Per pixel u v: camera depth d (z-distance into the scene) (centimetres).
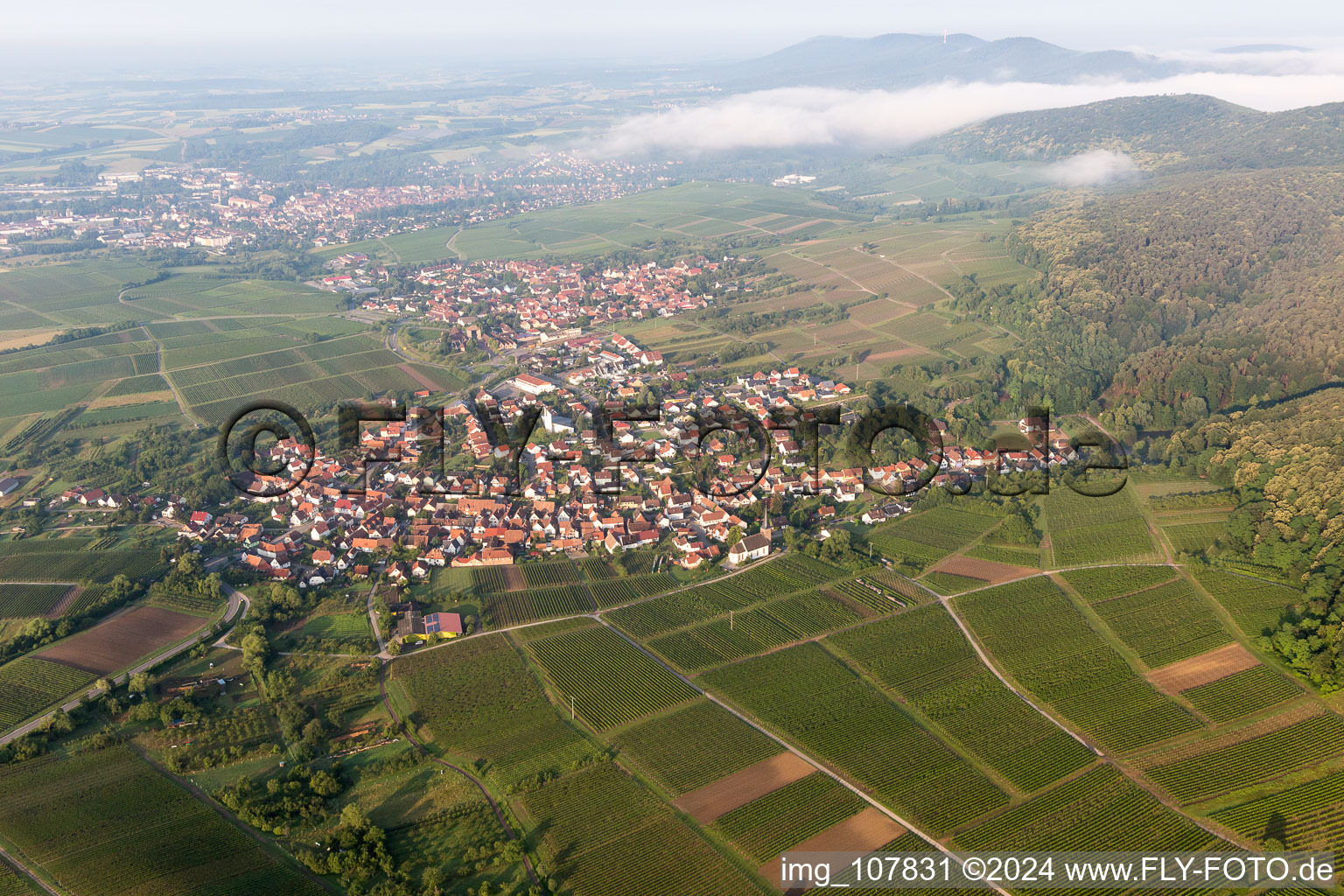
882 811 16412
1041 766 17475
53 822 16200
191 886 14762
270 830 16062
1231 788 16650
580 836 15850
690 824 16138
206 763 17675
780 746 18275
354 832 15700
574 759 17888
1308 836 15400
